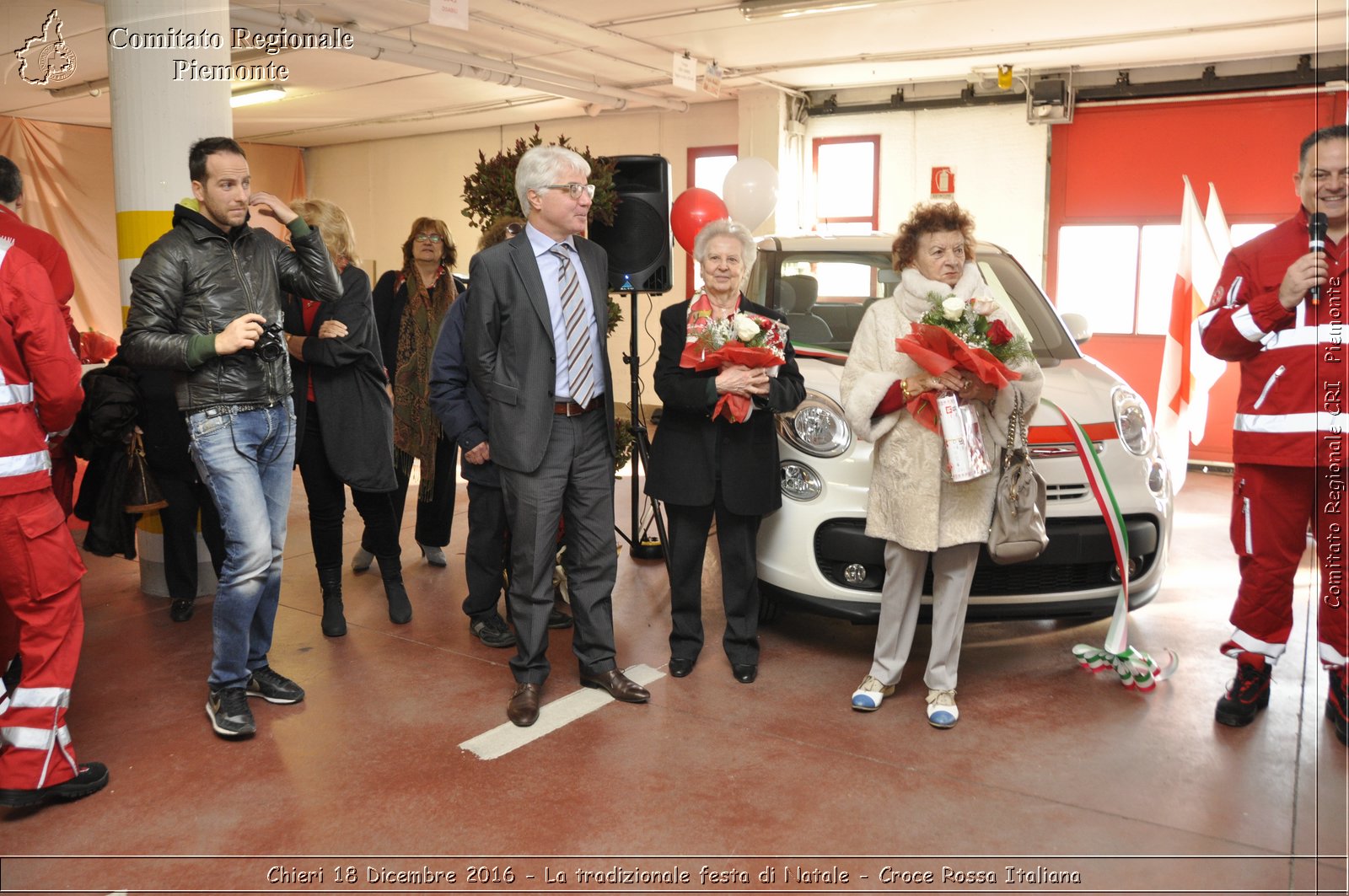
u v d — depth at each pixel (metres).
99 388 3.46
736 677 3.28
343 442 3.52
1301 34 6.93
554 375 2.93
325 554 3.69
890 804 2.47
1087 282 8.38
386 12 7.34
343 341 3.44
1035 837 2.32
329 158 13.53
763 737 2.85
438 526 4.50
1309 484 2.70
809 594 3.28
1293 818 2.38
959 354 2.62
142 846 2.29
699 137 10.34
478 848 2.28
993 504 2.84
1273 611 2.82
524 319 2.89
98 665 3.41
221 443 2.74
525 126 11.58
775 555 3.35
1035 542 2.81
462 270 12.41
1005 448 2.83
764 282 4.15
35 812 2.44
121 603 4.09
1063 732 2.88
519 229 3.54
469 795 2.52
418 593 4.23
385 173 12.95
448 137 12.23
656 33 7.75
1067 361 3.85
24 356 2.38
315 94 9.91
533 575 2.99
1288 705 3.02
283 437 2.90
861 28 7.27
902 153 9.17
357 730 2.90
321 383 3.50
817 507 3.24
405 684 3.25
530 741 2.82
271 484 2.94
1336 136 2.40
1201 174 7.79
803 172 9.77
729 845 2.29
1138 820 2.38
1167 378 5.82
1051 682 3.26
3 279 2.33
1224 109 7.65
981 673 3.34
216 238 2.73
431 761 2.71
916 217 2.90
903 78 8.91
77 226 11.87
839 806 2.46
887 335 2.91
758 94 9.48
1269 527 2.76
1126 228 8.14
